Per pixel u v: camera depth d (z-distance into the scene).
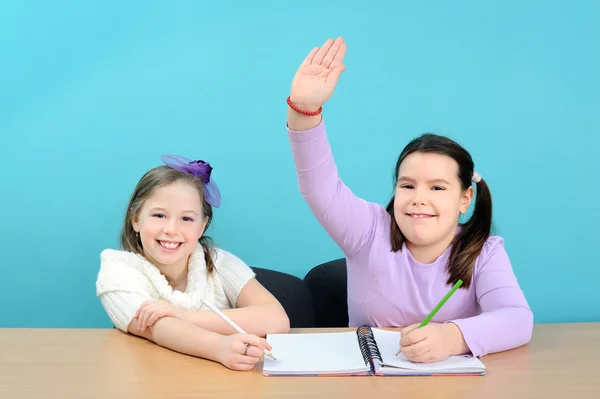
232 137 1.96
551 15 2.00
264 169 1.97
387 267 1.45
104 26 1.91
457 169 1.39
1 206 1.91
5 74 1.90
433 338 1.13
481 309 1.41
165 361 1.17
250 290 1.54
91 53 1.91
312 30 1.97
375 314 1.47
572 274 2.04
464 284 1.42
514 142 2.01
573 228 2.04
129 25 1.92
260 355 1.12
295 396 0.99
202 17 1.94
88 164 1.93
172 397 0.99
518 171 2.02
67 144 1.92
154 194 1.44
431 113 2.00
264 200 1.98
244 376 1.09
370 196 2.00
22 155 1.91
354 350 1.21
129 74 1.93
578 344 1.29
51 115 1.91
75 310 1.95
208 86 1.95
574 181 2.03
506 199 2.02
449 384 1.05
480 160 2.01
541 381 1.07
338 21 1.97
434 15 1.99
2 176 1.91
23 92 1.90
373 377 1.09
